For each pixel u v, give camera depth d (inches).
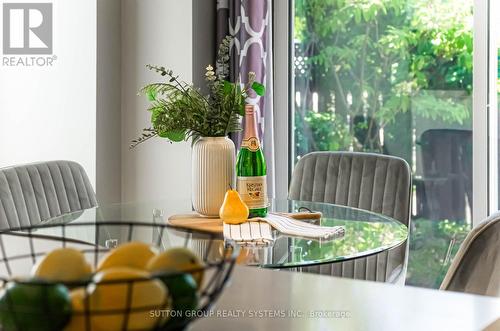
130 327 23.5
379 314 31.0
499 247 53.7
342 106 138.6
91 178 139.3
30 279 23.2
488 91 122.3
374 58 134.8
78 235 71.4
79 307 23.4
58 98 141.9
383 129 134.3
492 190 123.4
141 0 139.9
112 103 141.5
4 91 147.8
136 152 142.4
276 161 144.7
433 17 128.2
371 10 134.7
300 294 34.6
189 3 134.2
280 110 143.8
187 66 135.0
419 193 130.8
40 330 22.5
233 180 82.4
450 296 33.8
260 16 134.1
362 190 105.3
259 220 77.3
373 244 68.1
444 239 128.7
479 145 123.2
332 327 29.4
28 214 91.0
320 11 140.0
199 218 81.7
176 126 82.4
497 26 121.5
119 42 142.3
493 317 30.4
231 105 81.9
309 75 141.7
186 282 25.1
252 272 39.2
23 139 146.2
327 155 109.6
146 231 73.3
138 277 23.8
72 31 139.9
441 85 127.9
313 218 82.5
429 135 129.6
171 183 138.5
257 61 134.3
